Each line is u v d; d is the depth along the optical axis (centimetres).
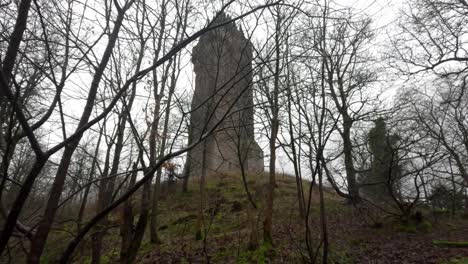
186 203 1442
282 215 1081
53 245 540
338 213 1134
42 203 377
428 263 675
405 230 959
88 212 1047
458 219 1186
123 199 207
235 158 1638
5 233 160
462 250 751
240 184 1527
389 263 685
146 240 961
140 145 314
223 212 1195
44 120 206
